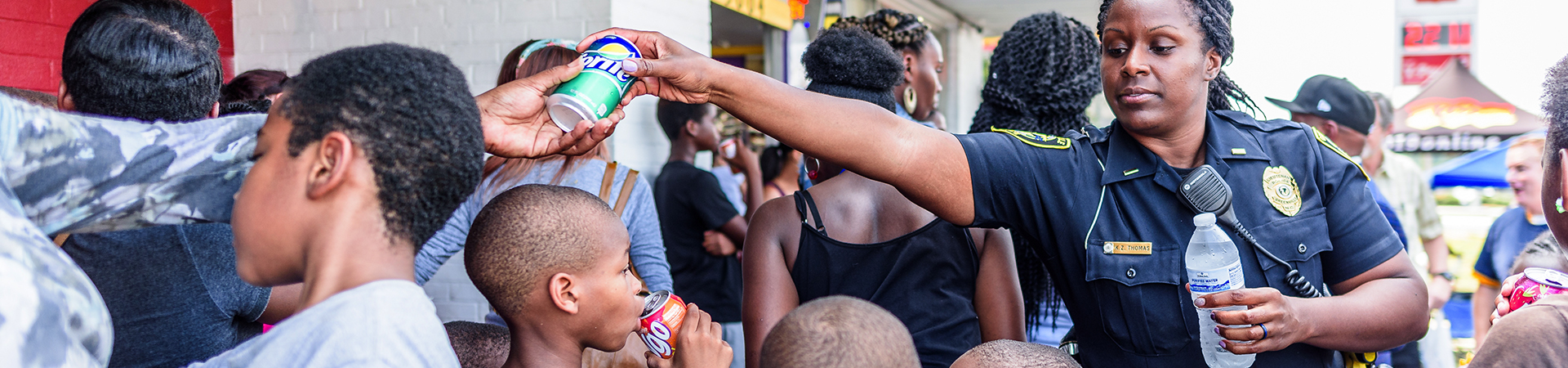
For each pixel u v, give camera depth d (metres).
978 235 1.72
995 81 2.26
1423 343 3.05
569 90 1.16
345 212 0.84
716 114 3.81
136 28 1.28
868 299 1.66
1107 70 1.40
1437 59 6.52
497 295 1.18
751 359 1.66
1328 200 1.40
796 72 6.16
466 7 3.72
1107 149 1.43
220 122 1.06
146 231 1.33
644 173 3.99
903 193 1.35
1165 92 1.33
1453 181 5.02
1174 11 1.32
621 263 1.23
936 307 1.65
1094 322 1.42
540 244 1.15
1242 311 1.19
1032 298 2.06
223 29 4.01
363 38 3.86
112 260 1.30
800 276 1.69
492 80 3.71
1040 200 1.38
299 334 0.80
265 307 1.50
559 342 1.21
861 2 6.66
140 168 0.99
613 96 1.18
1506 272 3.06
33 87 3.02
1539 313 1.05
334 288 0.84
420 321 0.84
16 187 0.92
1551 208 1.16
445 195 0.90
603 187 1.82
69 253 1.28
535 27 3.64
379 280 0.84
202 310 1.38
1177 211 1.36
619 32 1.26
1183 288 1.33
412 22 3.80
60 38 3.09
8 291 0.71
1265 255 1.33
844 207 1.69
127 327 1.31
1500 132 5.84
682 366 1.34
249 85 2.31
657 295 1.38
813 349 0.97
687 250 3.31
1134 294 1.35
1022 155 1.38
